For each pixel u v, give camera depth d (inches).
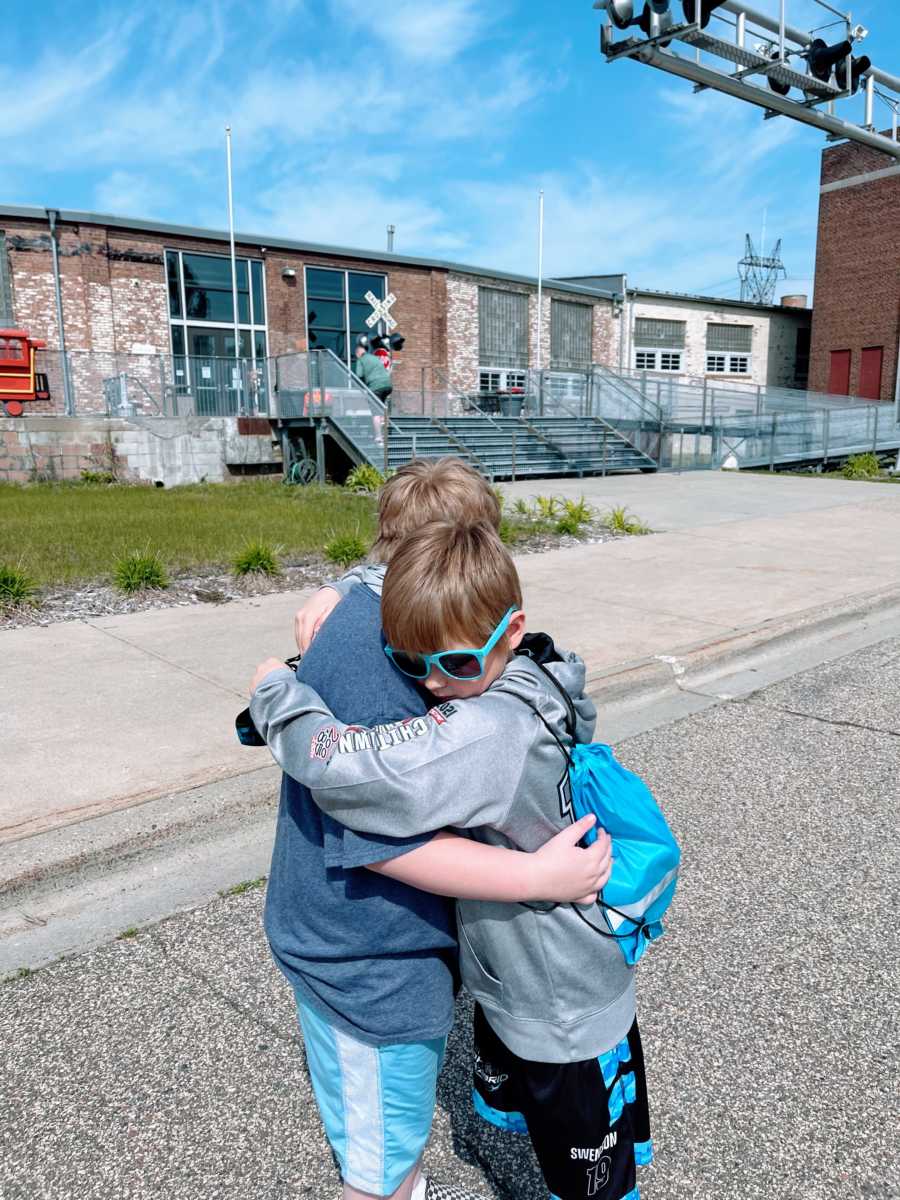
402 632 52.6
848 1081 92.4
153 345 860.6
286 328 943.0
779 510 520.1
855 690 219.9
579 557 373.7
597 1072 58.6
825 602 291.1
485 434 745.0
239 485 676.1
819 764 174.7
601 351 1243.2
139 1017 101.7
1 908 121.4
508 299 1125.7
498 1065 66.7
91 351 826.8
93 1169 81.5
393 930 55.1
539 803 53.6
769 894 128.0
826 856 138.9
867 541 413.7
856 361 1264.8
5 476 666.2
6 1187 79.5
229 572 326.6
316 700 55.4
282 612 276.1
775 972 110.4
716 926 120.3
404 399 748.0
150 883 129.0
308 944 56.5
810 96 552.1
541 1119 59.9
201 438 718.5
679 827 148.4
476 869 51.8
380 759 50.5
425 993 57.1
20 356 684.7
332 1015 56.6
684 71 487.5
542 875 52.7
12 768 156.3
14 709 188.1
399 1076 57.3
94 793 145.5
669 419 840.9
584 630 255.4
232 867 133.3
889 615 296.7
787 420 916.6
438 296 1048.8
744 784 165.3
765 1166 81.9
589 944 56.6
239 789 146.6
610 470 782.5
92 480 680.4
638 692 215.9
